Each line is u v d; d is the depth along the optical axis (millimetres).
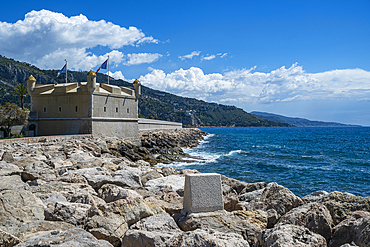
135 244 7398
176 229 8484
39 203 9250
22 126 42812
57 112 42750
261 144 75562
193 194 9227
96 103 41406
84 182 13930
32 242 6441
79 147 28703
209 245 6559
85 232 7094
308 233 7406
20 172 14875
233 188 15539
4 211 8328
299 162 40906
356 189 25453
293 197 10969
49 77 192000
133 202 9367
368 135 133625
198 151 54750
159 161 38219
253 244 8281
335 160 43469
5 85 160000
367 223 7590
